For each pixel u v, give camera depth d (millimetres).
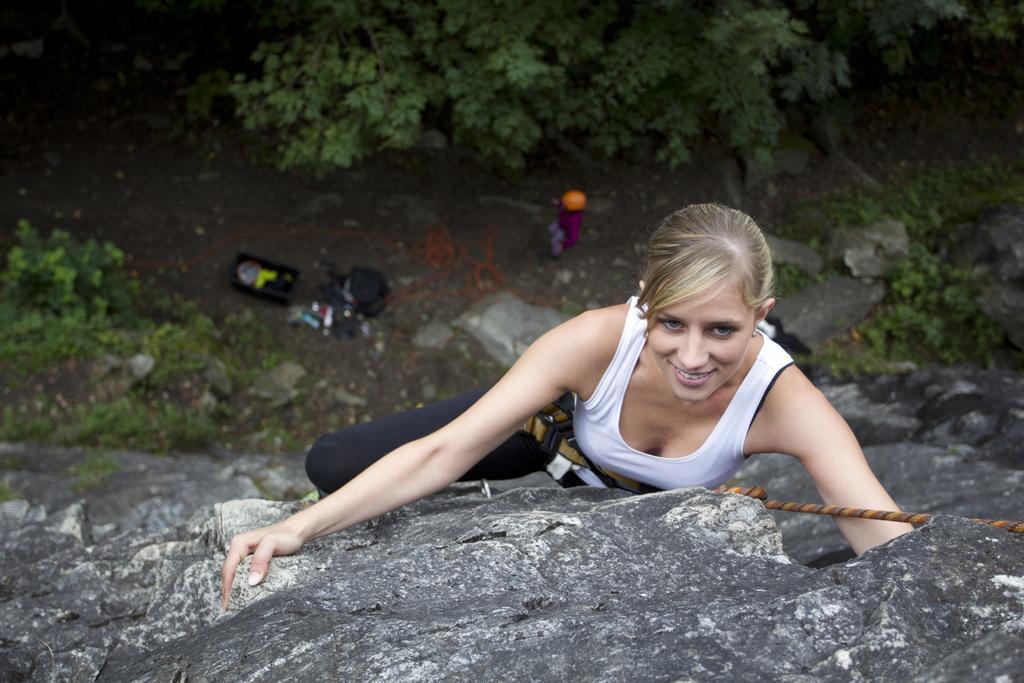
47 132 11945
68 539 3266
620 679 1558
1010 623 1630
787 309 11500
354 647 1756
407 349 10680
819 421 2131
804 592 1764
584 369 2174
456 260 11531
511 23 9562
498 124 10188
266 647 1808
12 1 12672
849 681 1532
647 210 12375
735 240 1770
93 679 2047
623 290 11477
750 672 1563
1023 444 5621
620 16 10953
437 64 10320
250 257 10836
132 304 10422
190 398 9453
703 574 1979
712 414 2188
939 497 4348
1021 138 13938
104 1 12867
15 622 2316
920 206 12727
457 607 1920
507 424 2166
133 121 12195
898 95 14195
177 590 2307
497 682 1613
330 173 12133
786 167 13008
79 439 8594
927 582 1729
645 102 11125
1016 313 11148
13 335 9227
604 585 1972
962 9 9641
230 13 12984
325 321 10695
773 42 9469
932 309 11711
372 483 2127
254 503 2695
